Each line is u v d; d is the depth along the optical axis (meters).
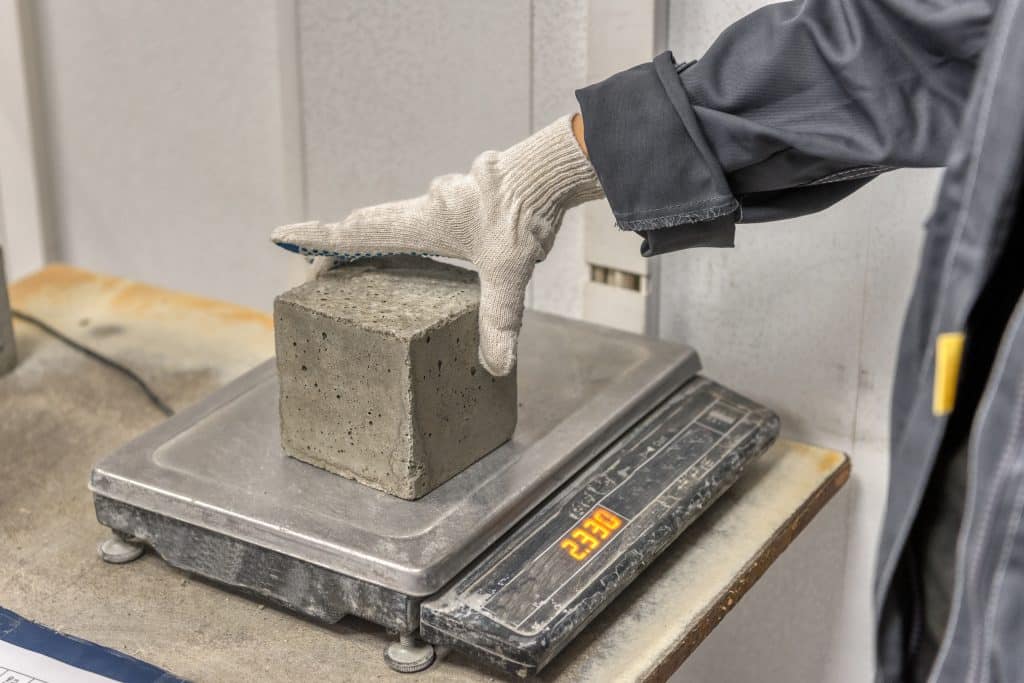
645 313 1.35
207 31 1.50
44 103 1.66
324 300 1.00
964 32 0.81
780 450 1.29
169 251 1.68
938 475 0.91
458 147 1.40
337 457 1.03
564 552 1.00
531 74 1.32
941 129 0.84
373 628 1.00
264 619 1.01
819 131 0.87
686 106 0.91
